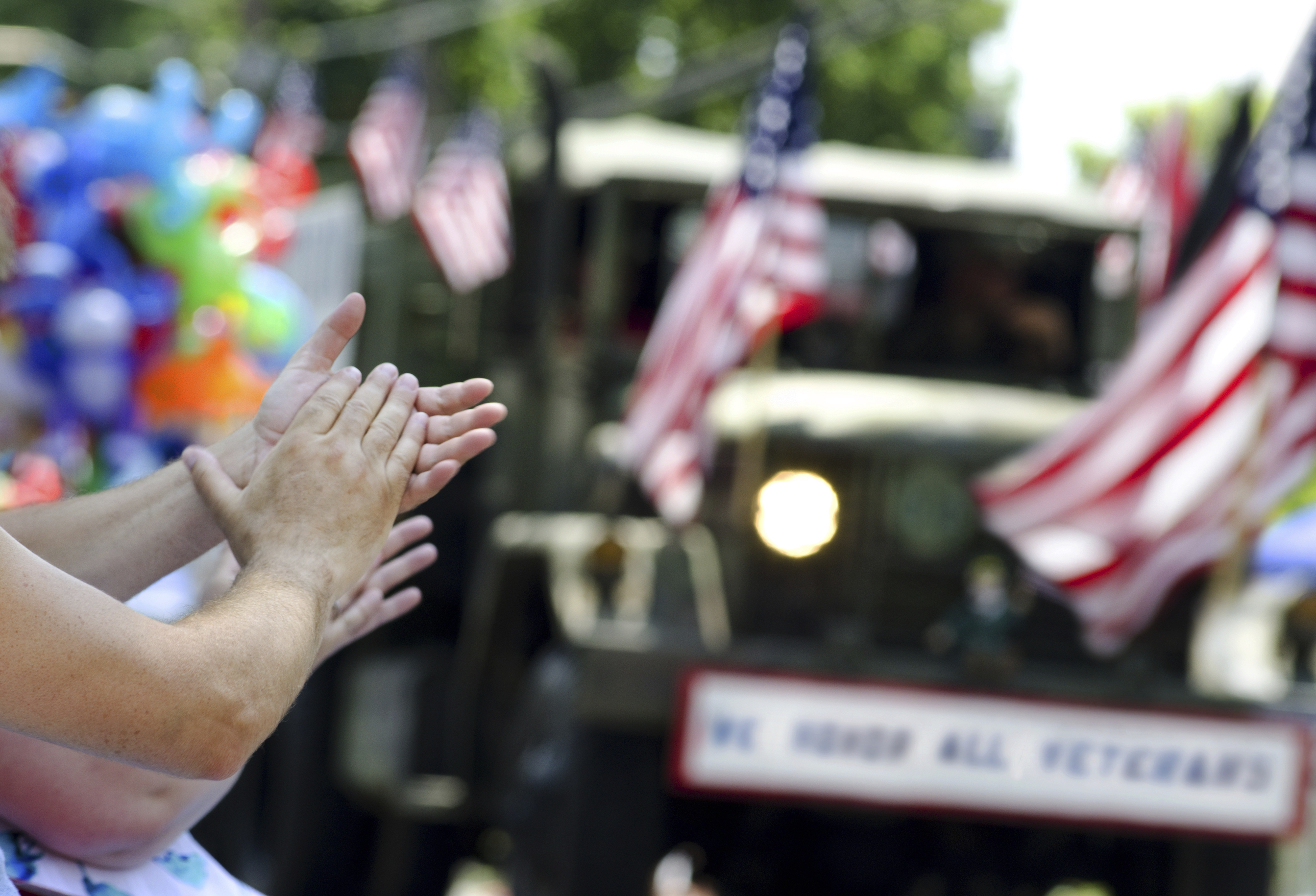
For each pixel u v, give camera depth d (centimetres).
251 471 596
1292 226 1897
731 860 2273
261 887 2438
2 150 615
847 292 2481
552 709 2084
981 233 2497
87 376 1973
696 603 2086
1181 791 2003
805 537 2125
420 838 2552
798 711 1964
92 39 10094
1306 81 1908
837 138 8738
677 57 8669
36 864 594
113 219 2038
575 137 2648
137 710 466
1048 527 2027
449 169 2744
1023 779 1978
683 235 2470
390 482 564
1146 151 2575
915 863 2256
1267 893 2069
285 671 502
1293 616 2184
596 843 1980
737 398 2250
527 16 8738
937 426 2167
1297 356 1891
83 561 627
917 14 7138
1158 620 2136
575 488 2361
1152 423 1962
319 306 2591
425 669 2458
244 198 2188
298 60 5509
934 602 2150
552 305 2312
